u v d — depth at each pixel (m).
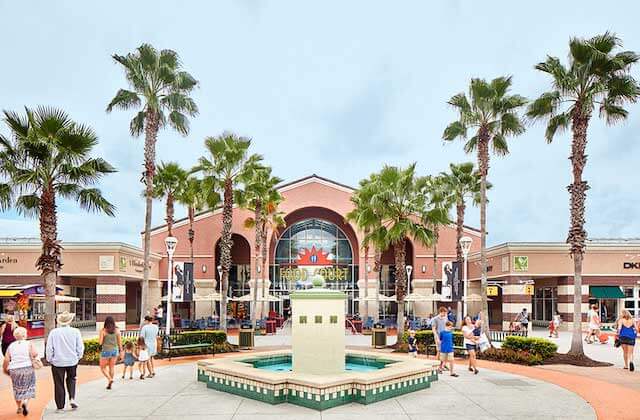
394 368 13.31
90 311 41.72
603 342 27.25
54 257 19.61
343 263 48.59
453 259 46.12
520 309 35.25
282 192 47.19
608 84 20.17
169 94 23.89
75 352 11.47
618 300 35.97
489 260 40.47
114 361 13.99
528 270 35.53
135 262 38.69
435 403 11.91
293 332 13.82
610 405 11.98
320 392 11.16
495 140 25.61
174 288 26.30
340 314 13.80
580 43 19.73
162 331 27.62
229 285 48.25
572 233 20.25
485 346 19.72
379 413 10.91
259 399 12.08
